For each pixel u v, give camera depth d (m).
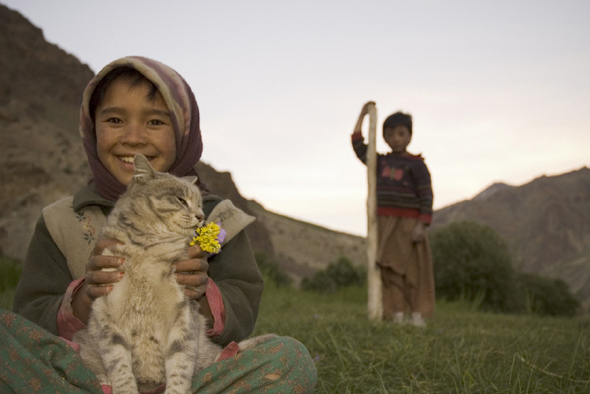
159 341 2.61
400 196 7.57
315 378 2.63
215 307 2.76
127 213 2.69
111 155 3.09
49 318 2.64
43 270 2.93
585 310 27.50
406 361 4.25
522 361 4.17
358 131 8.22
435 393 3.57
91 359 2.60
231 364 2.53
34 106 92.31
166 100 3.03
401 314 7.46
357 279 28.19
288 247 92.56
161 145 3.10
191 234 2.78
